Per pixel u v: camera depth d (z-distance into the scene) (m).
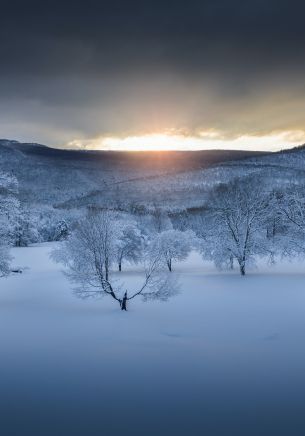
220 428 7.77
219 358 12.39
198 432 7.61
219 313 20.86
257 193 42.78
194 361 12.06
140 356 12.53
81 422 8.02
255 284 32.53
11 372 11.01
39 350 13.18
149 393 9.52
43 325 17.34
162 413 8.45
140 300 25.67
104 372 11.00
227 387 9.91
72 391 9.63
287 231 40.28
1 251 32.03
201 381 10.34
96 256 22.30
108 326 17.17
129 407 8.72
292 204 39.75
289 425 7.88
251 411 8.54
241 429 7.73
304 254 40.41
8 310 21.88
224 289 30.28
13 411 8.52
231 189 59.03
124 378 10.51
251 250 40.50
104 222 23.14
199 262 58.44
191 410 8.59
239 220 40.09
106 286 22.27
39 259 59.69
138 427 7.81
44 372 10.98
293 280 34.31
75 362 11.89
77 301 25.86
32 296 28.78
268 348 13.60
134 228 45.47
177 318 19.34
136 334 15.65
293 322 18.38
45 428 7.76
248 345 14.02
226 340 14.77
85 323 17.80
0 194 40.59
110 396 9.33
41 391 9.61
